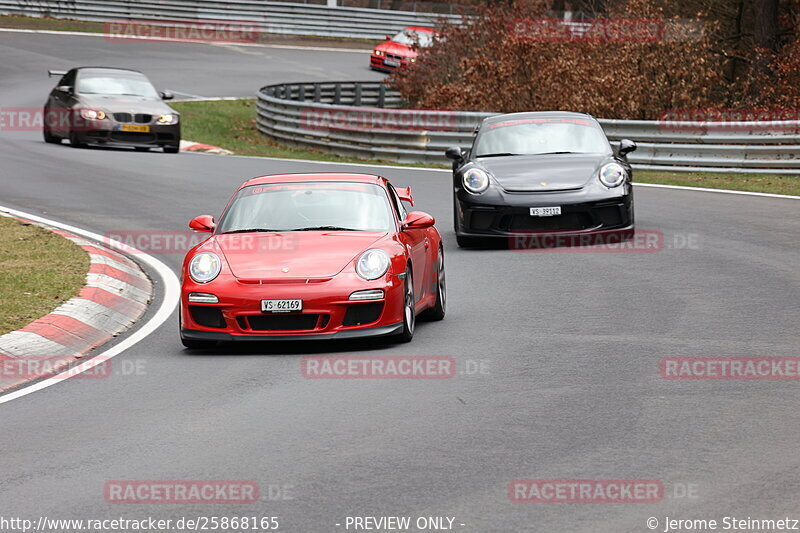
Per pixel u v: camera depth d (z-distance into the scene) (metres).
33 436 24.23
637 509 18.97
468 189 51.03
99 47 163.38
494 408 25.66
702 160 78.00
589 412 25.16
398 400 26.56
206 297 32.22
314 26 191.12
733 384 27.33
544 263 46.91
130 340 34.62
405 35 162.75
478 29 121.44
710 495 19.58
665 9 113.56
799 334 32.62
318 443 23.19
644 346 31.70
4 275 41.12
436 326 35.91
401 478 20.81
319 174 38.41
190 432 24.23
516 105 99.75
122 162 80.69
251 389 28.00
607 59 95.75
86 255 45.34
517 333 34.09
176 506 19.53
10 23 176.12
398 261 33.03
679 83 92.75
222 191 67.44
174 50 169.38
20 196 63.62
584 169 51.38
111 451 22.95
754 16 127.31
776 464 21.17
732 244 49.75
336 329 32.00
